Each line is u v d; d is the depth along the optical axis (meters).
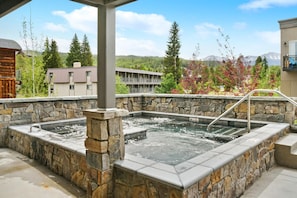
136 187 2.40
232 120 5.65
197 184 2.12
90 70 20.62
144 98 7.76
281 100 4.94
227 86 11.48
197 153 3.86
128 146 4.27
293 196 2.79
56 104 5.80
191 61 13.63
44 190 2.92
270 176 3.43
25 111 5.24
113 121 2.68
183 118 6.65
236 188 2.75
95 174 2.65
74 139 3.83
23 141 4.38
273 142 3.90
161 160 3.53
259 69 10.99
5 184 3.07
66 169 3.28
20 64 15.40
